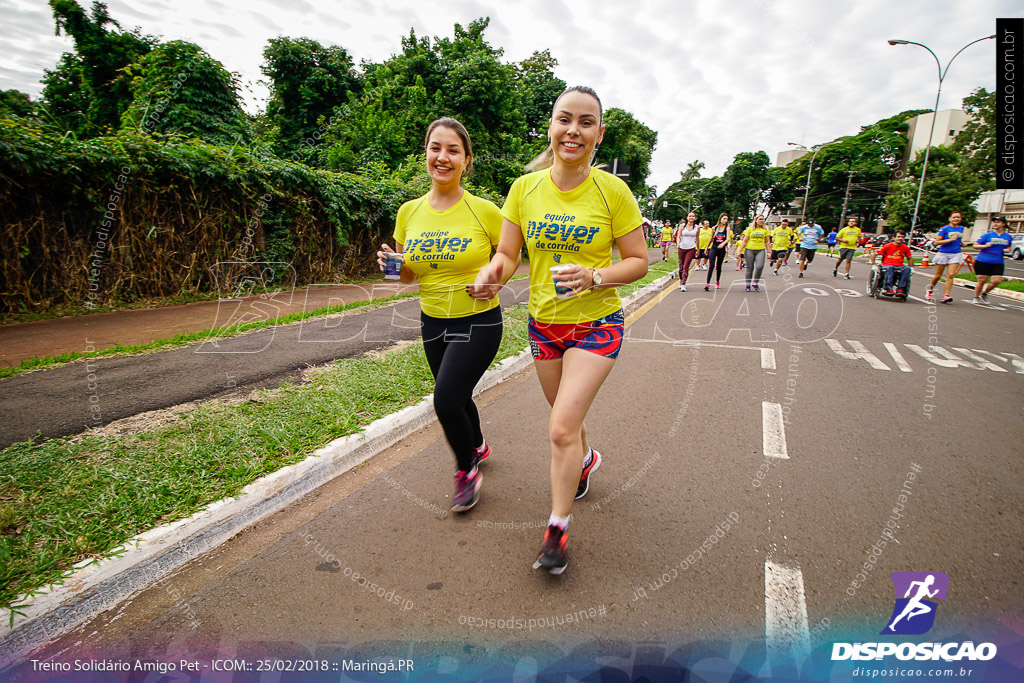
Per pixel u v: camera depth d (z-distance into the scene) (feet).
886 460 9.90
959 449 10.41
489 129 47.16
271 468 8.61
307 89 55.62
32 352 15.20
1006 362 17.47
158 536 6.82
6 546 6.36
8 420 10.35
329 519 8.03
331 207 29.12
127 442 9.41
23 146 18.13
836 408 12.80
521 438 11.07
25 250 19.11
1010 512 8.07
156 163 22.07
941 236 32.14
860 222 106.83
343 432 10.01
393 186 34.88
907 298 33.71
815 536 7.47
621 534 7.57
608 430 11.41
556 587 6.51
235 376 13.44
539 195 6.99
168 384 12.71
